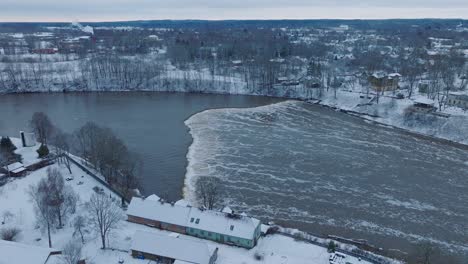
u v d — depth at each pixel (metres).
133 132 135.50
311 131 138.50
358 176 102.56
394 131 140.75
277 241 72.19
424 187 97.00
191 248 62.84
